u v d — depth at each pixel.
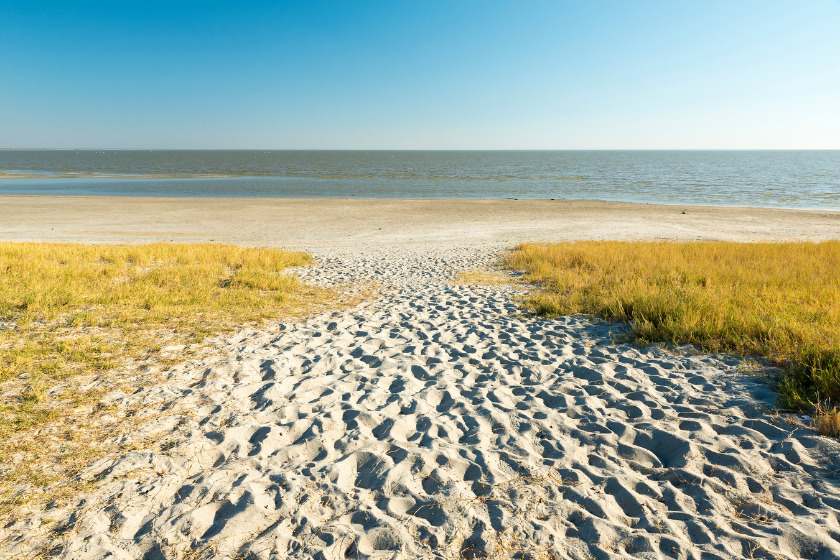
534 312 8.70
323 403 4.79
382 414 4.56
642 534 2.77
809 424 3.95
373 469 3.56
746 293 8.28
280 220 29.64
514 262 14.72
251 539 2.79
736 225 25.94
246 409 4.63
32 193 46.03
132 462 3.56
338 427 4.29
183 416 4.40
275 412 4.55
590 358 6.11
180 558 2.62
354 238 23.28
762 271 10.72
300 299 10.12
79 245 16.44
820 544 2.62
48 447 3.72
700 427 4.07
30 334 6.71
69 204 35.91
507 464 3.60
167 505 3.10
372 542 2.77
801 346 5.36
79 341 6.44
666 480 3.37
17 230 24.08
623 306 8.09
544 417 4.41
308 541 2.76
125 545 2.71
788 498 3.04
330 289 11.41
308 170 100.69
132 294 9.25
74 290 9.07
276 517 3.00
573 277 11.16
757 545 2.63
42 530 2.79
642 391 4.91
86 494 3.15
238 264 13.85
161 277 11.09
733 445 3.74
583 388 5.16
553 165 132.00
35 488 3.19
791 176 77.50
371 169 106.62
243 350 6.45
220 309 8.74
